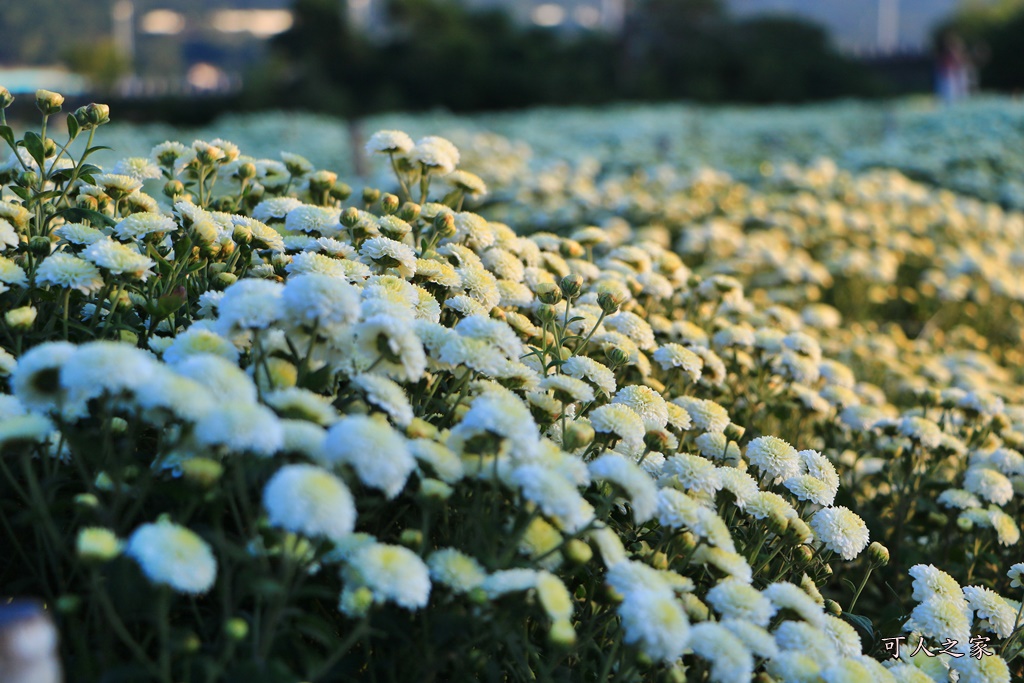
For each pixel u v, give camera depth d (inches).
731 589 78.2
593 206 285.6
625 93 1171.9
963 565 125.2
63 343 67.4
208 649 65.7
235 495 73.3
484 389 87.2
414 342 74.6
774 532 91.1
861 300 268.2
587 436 84.5
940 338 238.8
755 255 247.0
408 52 1205.7
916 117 664.4
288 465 65.6
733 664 70.2
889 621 106.1
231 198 124.0
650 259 155.7
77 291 89.1
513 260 118.7
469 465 76.1
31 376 65.2
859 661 84.7
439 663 69.4
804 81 1222.9
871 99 1226.0
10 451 66.3
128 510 73.2
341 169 464.4
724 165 457.4
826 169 371.6
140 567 61.4
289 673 60.5
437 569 69.1
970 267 260.1
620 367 115.4
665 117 764.6
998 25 1298.0
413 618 72.9
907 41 6008.9
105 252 83.4
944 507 130.8
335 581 72.0
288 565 61.5
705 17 1257.4
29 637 52.0
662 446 95.3
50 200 109.2
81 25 3371.1
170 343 84.4
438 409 90.0
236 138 598.9
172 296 85.4
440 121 770.2
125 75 2198.6
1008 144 496.1
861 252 274.7
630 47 1251.2
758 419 148.9
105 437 67.9
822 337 219.5
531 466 70.8
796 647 78.7
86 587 67.8
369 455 63.2
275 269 100.7
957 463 140.5
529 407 90.2
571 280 103.0
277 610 62.3
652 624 66.4
